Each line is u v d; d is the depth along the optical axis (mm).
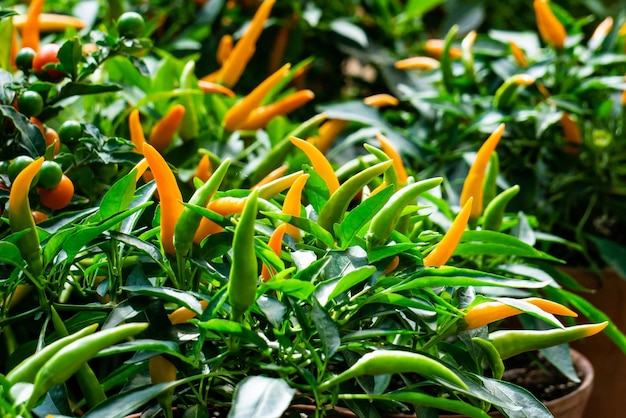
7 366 714
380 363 609
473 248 761
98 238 696
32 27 911
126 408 613
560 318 993
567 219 1064
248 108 969
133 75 979
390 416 708
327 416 689
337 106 1057
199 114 1016
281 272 635
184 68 976
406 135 1051
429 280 644
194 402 692
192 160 956
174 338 654
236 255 606
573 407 773
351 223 664
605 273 1002
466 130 1029
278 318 635
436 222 836
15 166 718
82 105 974
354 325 713
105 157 779
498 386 672
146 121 1022
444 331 685
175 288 685
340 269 663
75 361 595
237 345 644
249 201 600
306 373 618
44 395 624
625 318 1011
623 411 1039
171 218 668
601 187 1073
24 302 737
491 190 846
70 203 829
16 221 662
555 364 813
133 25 821
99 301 763
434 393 789
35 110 781
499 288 803
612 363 1024
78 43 791
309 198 719
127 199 688
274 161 903
